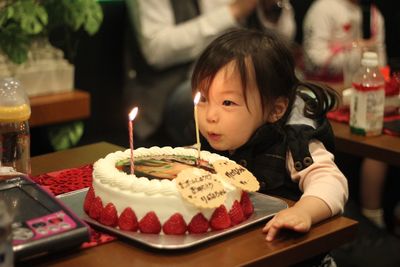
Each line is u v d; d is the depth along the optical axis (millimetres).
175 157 1477
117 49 3561
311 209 1337
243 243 1241
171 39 3254
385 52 4102
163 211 1225
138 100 3398
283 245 1237
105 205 1277
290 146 1547
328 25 3752
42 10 2775
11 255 1045
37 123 2834
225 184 1285
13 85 1610
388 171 3418
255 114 1570
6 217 1044
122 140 3369
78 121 3035
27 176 1460
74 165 1731
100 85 3539
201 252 1197
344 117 2387
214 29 3271
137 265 1148
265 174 1574
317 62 3596
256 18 3506
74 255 1185
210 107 1563
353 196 3504
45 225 1171
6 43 2768
